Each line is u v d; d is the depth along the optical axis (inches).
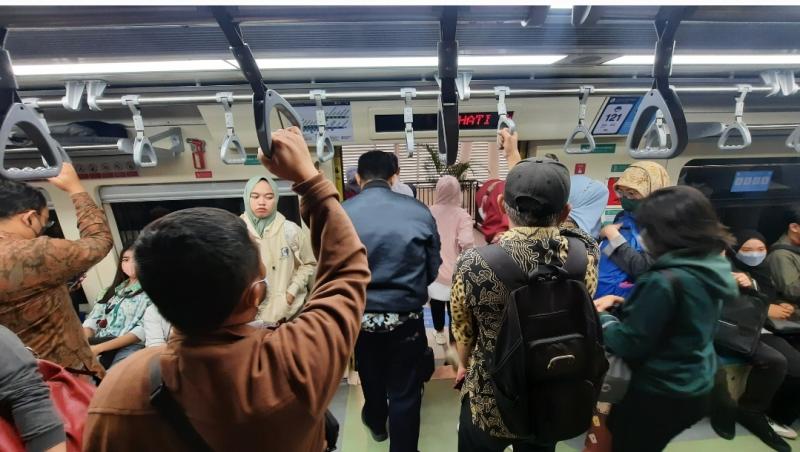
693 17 30.5
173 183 84.2
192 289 19.3
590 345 40.7
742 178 95.6
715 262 44.1
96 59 38.7
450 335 105.3
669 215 44.0
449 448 79.0
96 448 21.1
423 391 95.1
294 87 60.5
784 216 99.7
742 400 78.1
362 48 40.4
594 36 41.3
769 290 81.2
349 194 109.5
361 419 86.9
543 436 44.3
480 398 47.5
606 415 61.3
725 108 76.7
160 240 19.4
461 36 40.3
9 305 43.4
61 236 86.8
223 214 21.7
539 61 49.2
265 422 20.6
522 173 40.0
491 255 40.9
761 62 45.6
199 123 75.8
